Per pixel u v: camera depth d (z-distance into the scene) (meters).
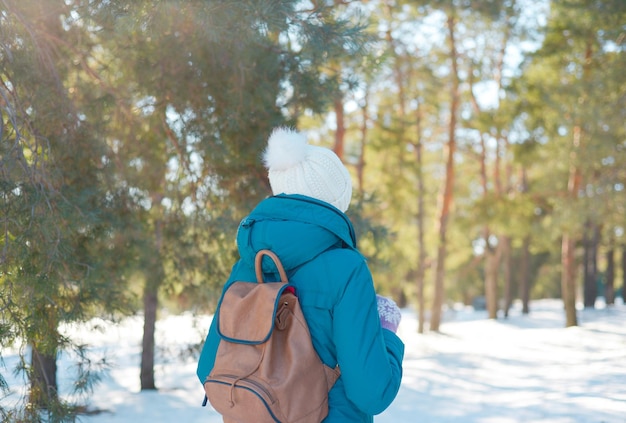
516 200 17.28
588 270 21.94
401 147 15.12
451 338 15.18
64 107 4.39
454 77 15.62
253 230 1.42
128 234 5.20
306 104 5.16
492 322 19.61
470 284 26.92
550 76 15.75
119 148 5.70
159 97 5.05
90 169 4.73
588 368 8.54
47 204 3.70
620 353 9.86
